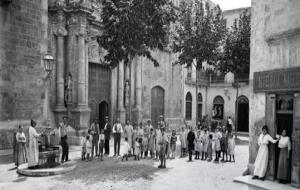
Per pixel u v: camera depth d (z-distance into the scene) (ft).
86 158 45.80
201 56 68.54
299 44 29.55
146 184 31.50
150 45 48.78
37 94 51.67
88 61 65.87
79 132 59.21
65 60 61.67
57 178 33.53
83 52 61.82
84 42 63.00
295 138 29.14
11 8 47.42
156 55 87.61
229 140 45.98
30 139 35.73
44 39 53.26
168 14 48.49
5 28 46.50
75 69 61.72
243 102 102.01
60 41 60.08
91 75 68.44
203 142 47.42
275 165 32.12
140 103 79.41
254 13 35.40
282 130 32.83
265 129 32.35
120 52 48.80
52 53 59.41
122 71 75.66
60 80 59.98
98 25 67.62
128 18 44.62
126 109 76.69
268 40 33.09
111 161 43.98
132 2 44.98
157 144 46.29
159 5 46.93
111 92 73.92
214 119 108.37
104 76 72.59
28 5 50.39
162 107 91.04
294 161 29.12
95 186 30.45
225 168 40.45
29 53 50.39
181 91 96.22
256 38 35.06
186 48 68.28
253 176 32.91
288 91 30.50
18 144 38.60
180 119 95.50
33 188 29.40
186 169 39.52
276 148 32.17
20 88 48.73
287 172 30.37
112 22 46.68
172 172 37.55
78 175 34.96
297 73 29.17
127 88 76.54
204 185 31.24
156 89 88.74
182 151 51.13
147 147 48.57
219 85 108.27
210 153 46.24
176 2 84.94
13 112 47.44
